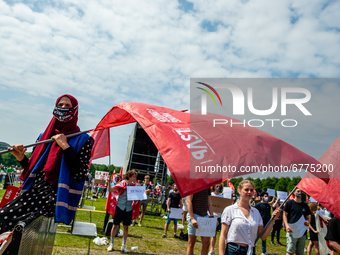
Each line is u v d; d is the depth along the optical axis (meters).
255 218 3.44
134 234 8.37
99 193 25.94
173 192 8.92
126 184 6.19
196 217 4.55
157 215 15.48
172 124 2.38
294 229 6.32
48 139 2.93
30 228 2.03
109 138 5.23
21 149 2.88
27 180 2.82
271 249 8.80
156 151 21.39
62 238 6.26
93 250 5.69
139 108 2.67
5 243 2.05
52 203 2.79
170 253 6.51
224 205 7.41
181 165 1.98
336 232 4.11
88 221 9.39
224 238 3.38
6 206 2.53
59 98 3.13
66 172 2.78
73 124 3.12
